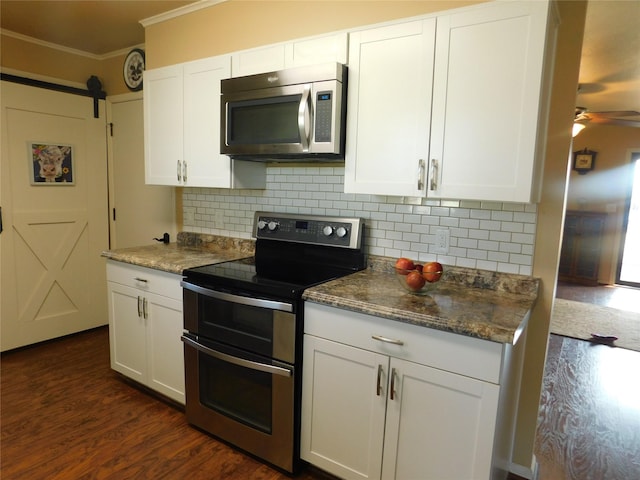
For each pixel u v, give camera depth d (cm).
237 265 228
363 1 206
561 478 196
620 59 321
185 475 189
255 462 199
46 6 263
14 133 306
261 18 240
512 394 180
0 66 303
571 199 643
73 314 354
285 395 182
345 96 193
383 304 158
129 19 284
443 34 165
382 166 186
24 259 320
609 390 285
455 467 148
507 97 155
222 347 200
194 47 271
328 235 222
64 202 338
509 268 187
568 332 404
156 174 270
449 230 200
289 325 177
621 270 634
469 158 165
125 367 262
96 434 217
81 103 340
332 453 178
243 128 216
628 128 598
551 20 154
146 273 239
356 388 167
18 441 209
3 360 304
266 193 260
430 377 149
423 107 173
